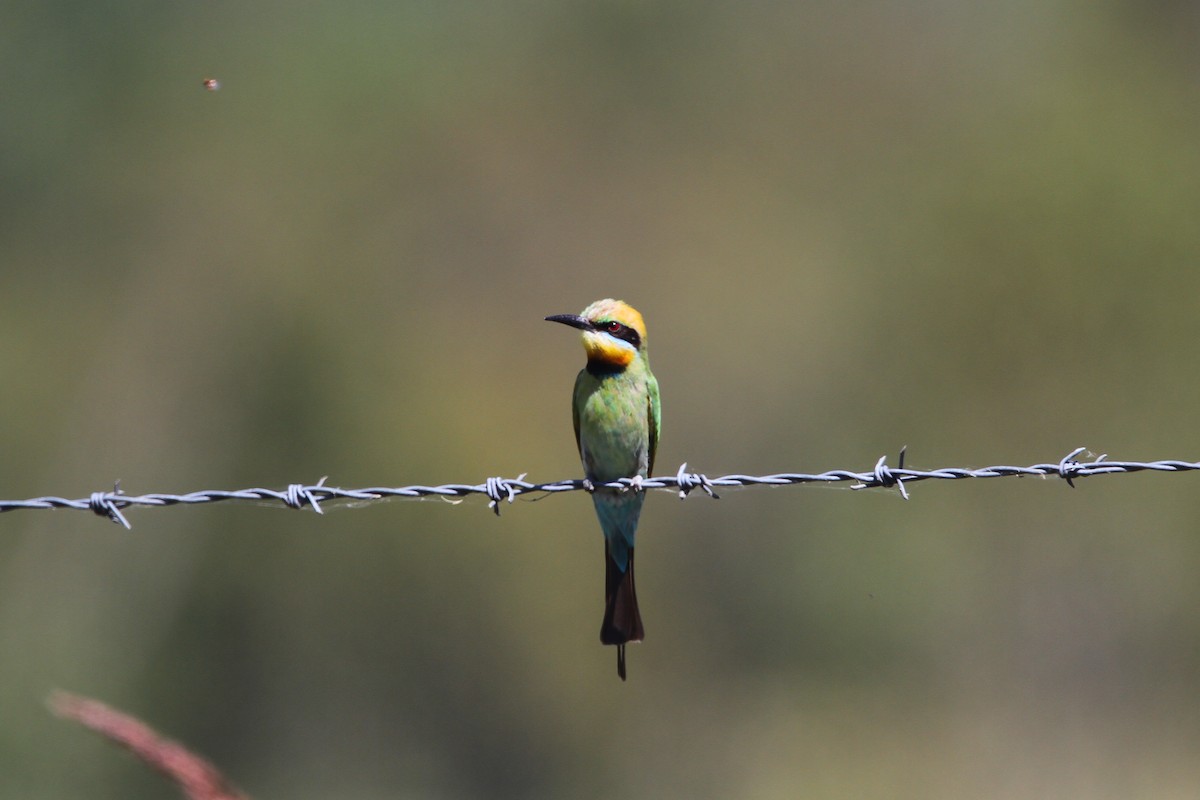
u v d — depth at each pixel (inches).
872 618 854.5
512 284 1018.1
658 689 842.2
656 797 797.2
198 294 935.7
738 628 871.1
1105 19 1053.2
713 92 1122.0
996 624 847.7
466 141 1061.1
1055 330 901.2
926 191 981.8
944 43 1117.7
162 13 989.8
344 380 892.0
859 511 879.7
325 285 945.5
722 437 954.7
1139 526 850.1
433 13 1103.6
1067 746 800.9
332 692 787.4
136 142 971.9
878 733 815.1
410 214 1018.7
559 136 1084.5
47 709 701.3
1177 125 964.6
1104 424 880.3
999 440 895.1
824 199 1043.3
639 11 1141.7
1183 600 830.5
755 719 830.5
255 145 997.8
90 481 857.5
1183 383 876.6
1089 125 960.3
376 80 1037.8
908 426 914.7
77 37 962.1
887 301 951.0
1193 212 914.7
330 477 847.7
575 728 802.2
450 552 800.9
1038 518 870.4
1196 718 805.2
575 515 815.7
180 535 800.9
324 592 799.7
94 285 925.8
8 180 932.6
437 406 868.0
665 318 1002.1
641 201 1066.1
